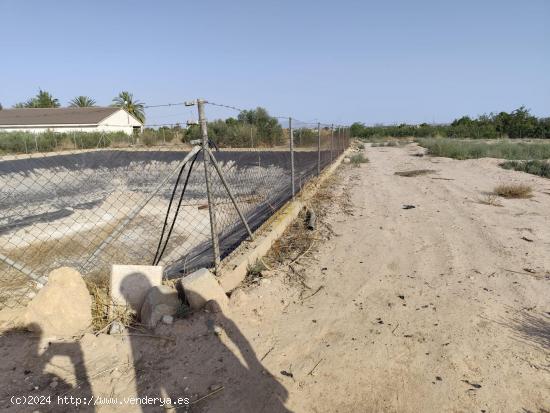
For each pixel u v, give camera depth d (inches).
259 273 195.5
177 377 118.6
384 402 111.5
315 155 644.1
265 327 149.0
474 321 153.2
